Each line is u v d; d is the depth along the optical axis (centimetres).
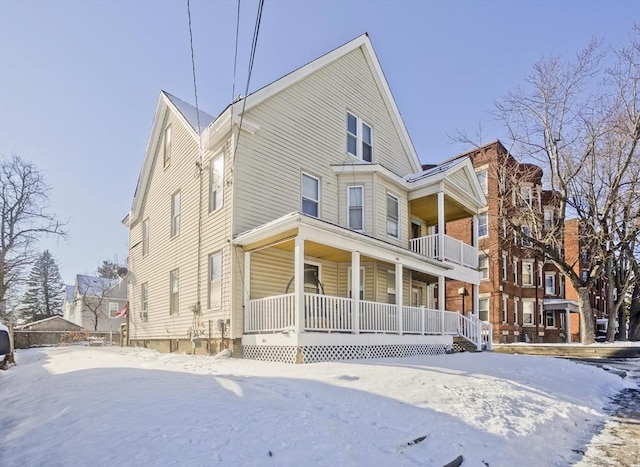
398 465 356
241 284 1054
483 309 2528
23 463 319
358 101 1537
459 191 1545
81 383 593
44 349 1830
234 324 1032
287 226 928
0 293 3080
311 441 366
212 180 1200
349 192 1379
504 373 838
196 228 1254
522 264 2869
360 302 1084
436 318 1383
